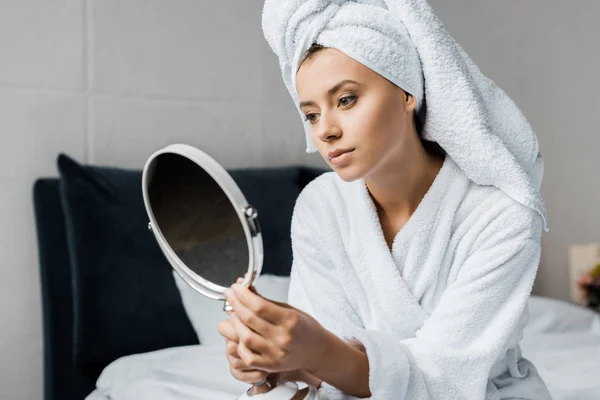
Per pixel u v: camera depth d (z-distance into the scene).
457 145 0.94
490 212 0.97
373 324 1.04
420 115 0.97
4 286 2.10
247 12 2.51
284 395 0.83
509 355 1.04
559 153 2.94
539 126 2.97
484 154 0.93
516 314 0.94
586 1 2.84
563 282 2.94
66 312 2.05
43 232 2.07
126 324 2.03
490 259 0.95
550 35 2.93
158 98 2.34
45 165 2.16
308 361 0.80
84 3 2.22
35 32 2.14
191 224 0.80
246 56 2.51
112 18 2.26
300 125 2.63
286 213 2.33
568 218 2.92
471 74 0.96
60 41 2.18
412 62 0.89
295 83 0.91
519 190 0.94
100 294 2.02
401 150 0.96
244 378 0.82
